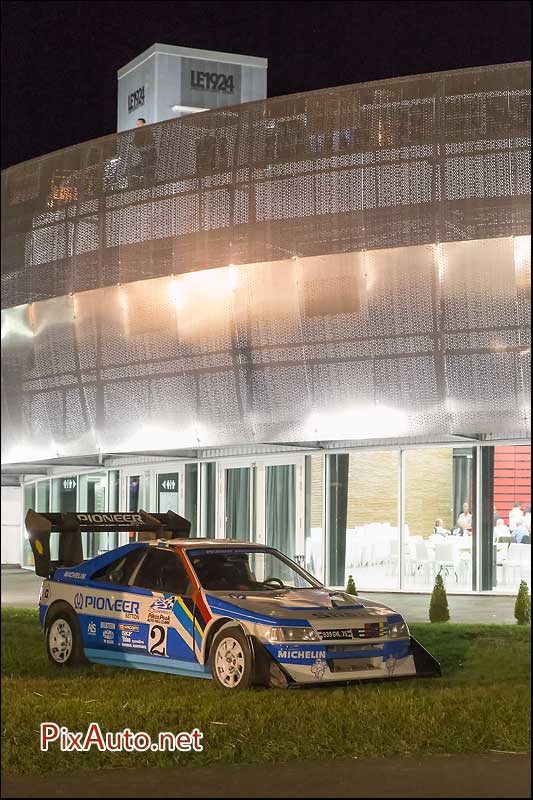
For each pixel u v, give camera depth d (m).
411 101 22.42
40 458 29.16
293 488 25.19
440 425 22.14
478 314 21.75
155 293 25.92
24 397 29.44
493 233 21.61
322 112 23.36
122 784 7.65
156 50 43.78
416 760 8.42
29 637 16.81
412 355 22.31
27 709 10.10
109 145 27.12
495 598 22.03
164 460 28.73
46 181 28.67
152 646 12.38
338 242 23.00
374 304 22.66
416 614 19.58
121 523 14.85
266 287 23.97
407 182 22.34
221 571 12.57
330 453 24.58
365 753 8.59
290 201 23.64
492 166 21.69
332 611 11.78
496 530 22.50
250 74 45.41
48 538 14.42
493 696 10.94
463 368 21.89
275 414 24.03
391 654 11.91
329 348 23.22
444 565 22.98
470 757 8.54
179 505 28.14
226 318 24.62
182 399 25.58
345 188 22.97
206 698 10.74
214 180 24.81
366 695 10.97
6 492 40.16
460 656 14.45
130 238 26.44
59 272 28.16
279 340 23.84
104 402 27.22
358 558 24.03
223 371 24.77
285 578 13.17
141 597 12.63
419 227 22.19
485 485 22.66
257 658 11.38
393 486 23.69
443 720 9.61
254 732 9.09
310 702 10.41
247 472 26.33
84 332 27.58
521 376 21.45
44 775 7.97
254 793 7.37
